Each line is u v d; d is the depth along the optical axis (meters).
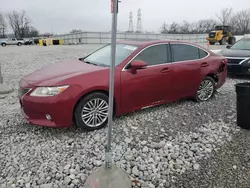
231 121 4.03
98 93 3.53
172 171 2.70
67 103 3.28
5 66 10.18
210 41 28.20
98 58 4.32
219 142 3.32
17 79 7.38
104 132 3.56
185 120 4.06
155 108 4.58
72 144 3.21
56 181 2.50
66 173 2.62
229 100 5.16
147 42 4.23
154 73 4.05
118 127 3.73
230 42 28.14
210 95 5.12
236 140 3.37
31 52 18.09
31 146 3.16
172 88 4.38
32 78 3.57
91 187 2.33
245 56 7.21
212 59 4.98
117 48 4.26
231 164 2.81
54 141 3.29
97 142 3.27
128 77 3.76
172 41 4.46
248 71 7.08
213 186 2.45
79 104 3.41
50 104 3.21
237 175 2.61
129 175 2.62
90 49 21.92
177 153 3.04
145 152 3.05
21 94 3.48
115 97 3.68
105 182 2.30
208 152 3.07
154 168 2.74
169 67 4.25
